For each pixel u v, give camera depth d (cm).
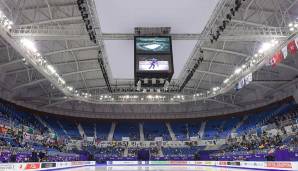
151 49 2412
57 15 2831
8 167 1947
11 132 3916
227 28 3033
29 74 4194
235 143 4969
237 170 3019
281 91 4931
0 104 4459
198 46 3062
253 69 3238
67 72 4291
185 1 2214
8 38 2491
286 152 2762
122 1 2211
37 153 3334
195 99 4872
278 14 2792
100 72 4494
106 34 2689
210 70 4325
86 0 2281
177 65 3516
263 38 2645
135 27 2564
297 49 2406
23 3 2572
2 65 3391
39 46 3338
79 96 4684
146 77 2380
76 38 2583
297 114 4275
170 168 3709
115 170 3244
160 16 2400
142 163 4766
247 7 2609
